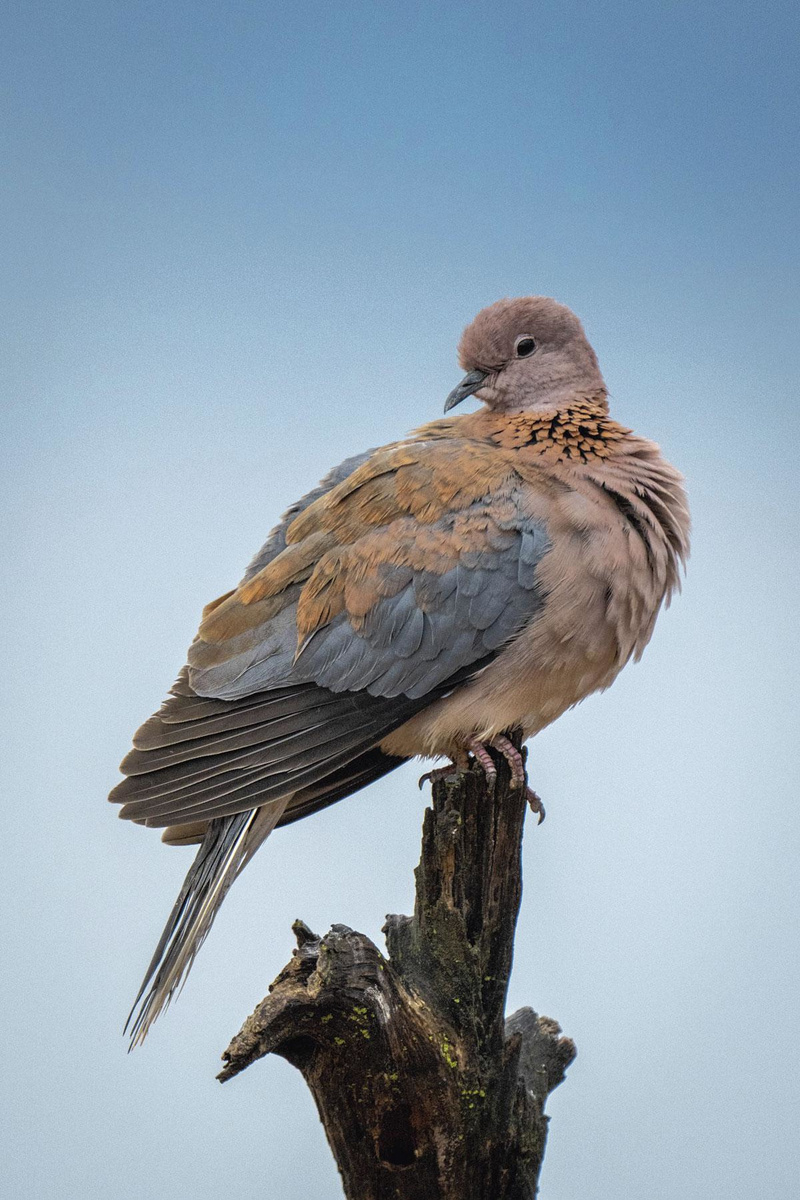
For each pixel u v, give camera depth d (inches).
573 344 466.9
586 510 410.6
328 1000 335.0
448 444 434.0
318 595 412.5
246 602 421.4
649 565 418.0
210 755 395.2
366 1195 363.6
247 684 406.6
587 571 405.1
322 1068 352.2
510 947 368.2
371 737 406.6
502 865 364.8
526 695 414.3
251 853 393.1
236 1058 335.3
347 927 343.0
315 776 398.3
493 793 361.7
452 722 414.3
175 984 371.9
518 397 467.2
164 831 425.4
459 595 406.0
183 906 384.2
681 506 437.4
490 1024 361.7
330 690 407.5
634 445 438.9
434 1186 361.1
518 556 406.3
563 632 406.3
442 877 365.4
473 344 476.1
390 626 406.9
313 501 453.1
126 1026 363.9
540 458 426.9
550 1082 395.5
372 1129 357.4
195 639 421.1
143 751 392.8
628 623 417.1
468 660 408.5
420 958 366.3
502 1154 366.6
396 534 411.5
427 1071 352.8
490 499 412.8
